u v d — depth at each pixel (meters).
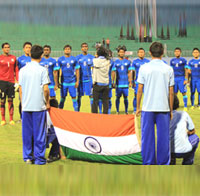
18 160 13.29
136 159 12.30
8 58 20.34
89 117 12.69
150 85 11.40
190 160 11.99
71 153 13.21
